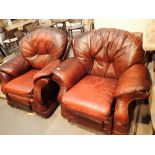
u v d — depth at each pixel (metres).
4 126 2.02
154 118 1.64
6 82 2.18
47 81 1.80
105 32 1.87
